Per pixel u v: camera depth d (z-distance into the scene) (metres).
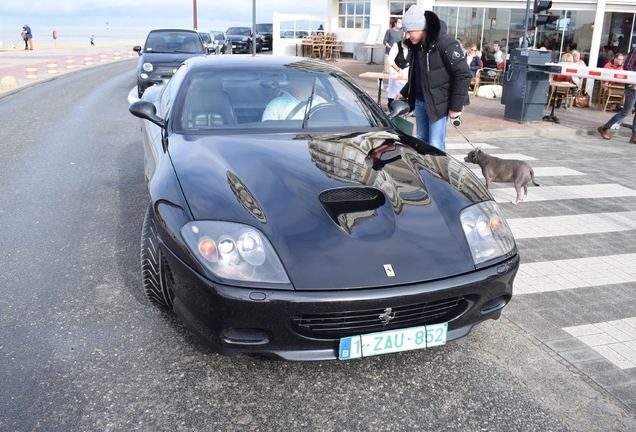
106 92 13.31
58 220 4.38
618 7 14.01
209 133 3.23
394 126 3.59
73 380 2.39
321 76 3.84
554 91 10.71
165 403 2.27
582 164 7.42
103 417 2.17
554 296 3.45
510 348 2.81
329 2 25.33
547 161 7.55
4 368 2.45
